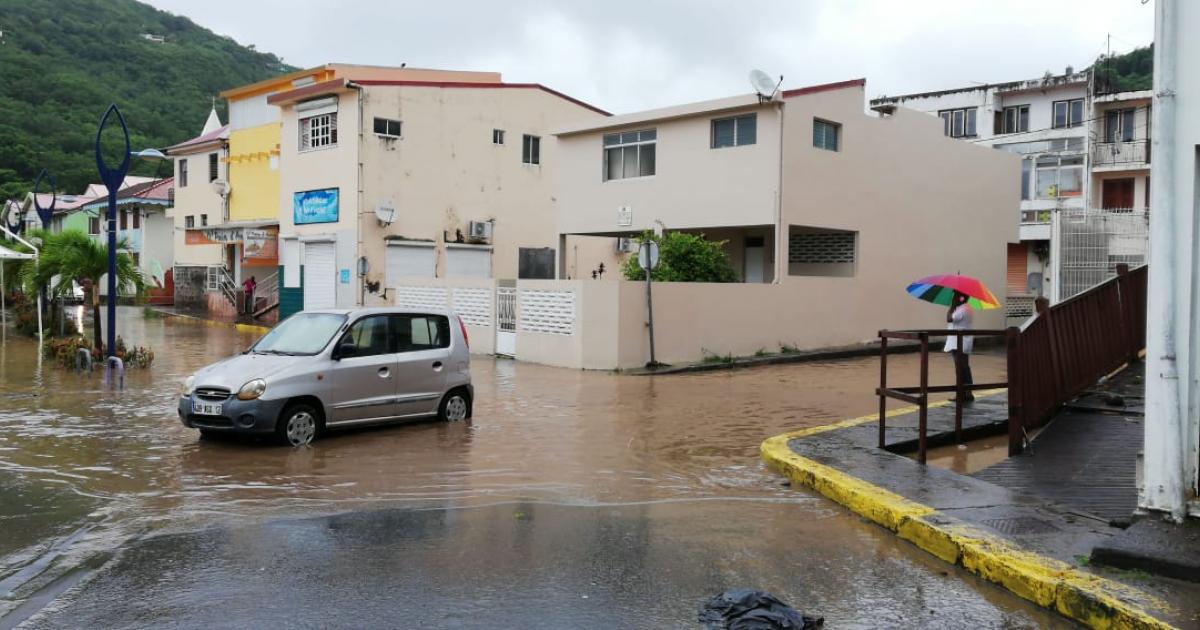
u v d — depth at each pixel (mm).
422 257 30266
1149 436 6219
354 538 6555
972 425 10805
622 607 5184
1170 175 6105
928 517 6660
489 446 10359
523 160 32844
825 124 23172
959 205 27906
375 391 11039
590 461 9578
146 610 5109
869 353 23125
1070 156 39344
